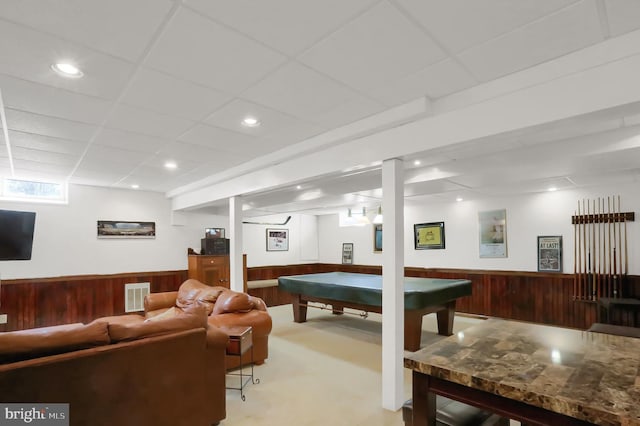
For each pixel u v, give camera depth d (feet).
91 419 6.39
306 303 19.65
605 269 16.31
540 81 6.51
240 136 10.76
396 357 9.00
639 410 3.18
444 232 22.31
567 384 3.75
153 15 5.03
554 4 4.84
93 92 7.58
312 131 10.30
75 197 18.66
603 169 11.50
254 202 19.86
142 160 13.70
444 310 16.28
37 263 17.37
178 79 7.04
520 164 10.74
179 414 7.48
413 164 12.23
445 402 5.40
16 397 5.78
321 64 6.50
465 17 5.13
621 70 5.66
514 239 19.35
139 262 20.67
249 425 8.37
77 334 6.53
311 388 10.50
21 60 6.22
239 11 4.97
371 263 26.58
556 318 17.67
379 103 8.29
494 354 4.72
